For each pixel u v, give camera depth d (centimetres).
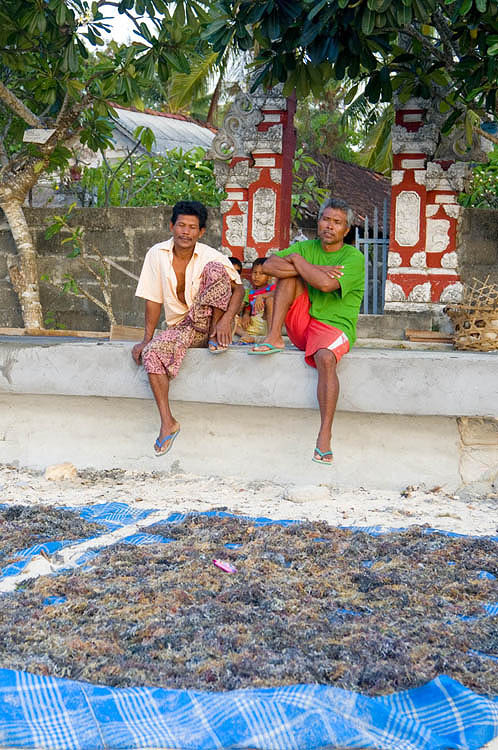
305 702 234
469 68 686
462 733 233
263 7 623
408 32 738
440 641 288
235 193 946
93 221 1021
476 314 568
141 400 579
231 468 565
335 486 545
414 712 244
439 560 382
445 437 530
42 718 231
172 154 1245
